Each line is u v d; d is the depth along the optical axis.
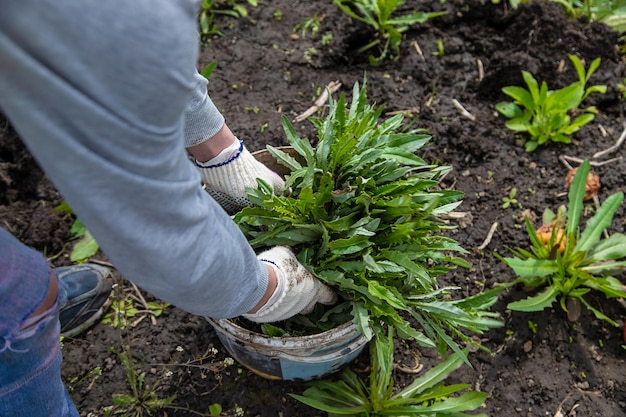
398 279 1.71
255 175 1.66
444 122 2.50
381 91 2.58
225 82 2.57
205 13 2.70
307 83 2.59
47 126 0.77
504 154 2.45
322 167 1.67
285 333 1.67
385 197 1.68
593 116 2.41
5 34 0.71
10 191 2.29
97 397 1.95
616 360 2.05
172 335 2.06
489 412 1.96
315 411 1.94
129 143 0.81
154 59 0.77
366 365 2.03
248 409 1.94
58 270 2.06
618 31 2.71
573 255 2.05
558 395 1.98
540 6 2.64
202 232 0.97
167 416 1.93
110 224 0.87
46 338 1.26
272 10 2.78
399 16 2.77
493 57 2.58
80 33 0.72
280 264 1.48
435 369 1.94
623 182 2.38
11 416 1.30
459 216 2.29
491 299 1.78
